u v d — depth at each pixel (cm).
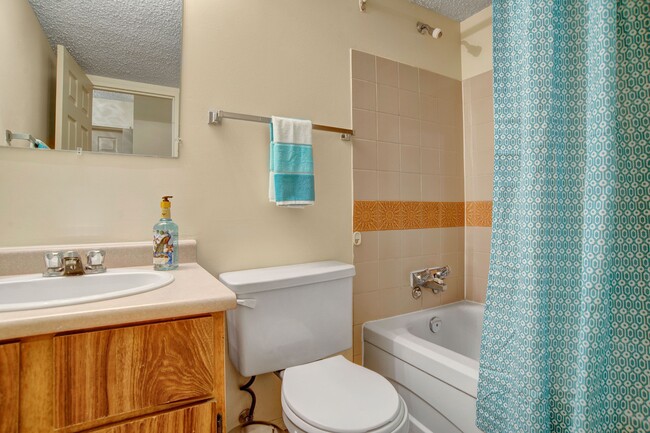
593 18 85
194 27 125
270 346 115
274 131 130
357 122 166
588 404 82
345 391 100
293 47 148
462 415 116
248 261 134
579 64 97
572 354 94
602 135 82
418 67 191
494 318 111
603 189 81
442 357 126
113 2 112
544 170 97
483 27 200
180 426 65
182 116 122
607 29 82
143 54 116
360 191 167
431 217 195
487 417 107
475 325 191
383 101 176
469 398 114
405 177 184
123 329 61
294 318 121
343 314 133
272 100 141
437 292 197
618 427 83
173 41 121
